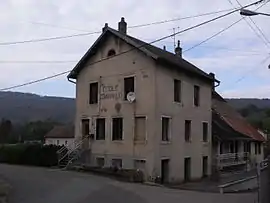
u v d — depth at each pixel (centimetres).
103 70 3080
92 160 3038
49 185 2017
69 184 2072
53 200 1556
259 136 5000
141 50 2820
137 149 2781
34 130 7319
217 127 3928
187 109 3136
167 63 2881
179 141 2991
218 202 1655
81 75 3234
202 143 3331
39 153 3456
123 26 3195
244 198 1806
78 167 2906
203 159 3366
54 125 7600
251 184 2831
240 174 3816
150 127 2731
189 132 3167
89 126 3123
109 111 2995
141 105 2800
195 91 3319
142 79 2820
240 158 4147
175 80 3038
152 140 2708
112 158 2919
